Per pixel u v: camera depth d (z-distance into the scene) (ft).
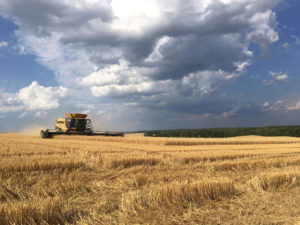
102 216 17.66
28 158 36.09
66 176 29.43
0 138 112.47
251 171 37.58
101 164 37.19
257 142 105.91
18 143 76.07
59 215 16.57
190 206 19.22
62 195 23.12
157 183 28.58
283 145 92.84
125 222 16.63
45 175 28.76
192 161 43.45
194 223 16.65
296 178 26.99
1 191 22.21
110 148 61.36
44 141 88.58
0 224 14.65
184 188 20.93
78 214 17.74
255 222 16.67
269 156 50.11
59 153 48.29
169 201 19.74
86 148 59.88
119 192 24.86
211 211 18.67
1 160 33.78
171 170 36.94
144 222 16.70
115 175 31.96
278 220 16.90
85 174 31.40
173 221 16.88
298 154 55.67
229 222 16.76
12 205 16.34
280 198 21.90
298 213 18.39
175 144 89.30
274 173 26.78
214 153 50.26
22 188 23.72
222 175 34.78
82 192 24.53
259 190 24.22
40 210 16.12
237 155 48.75
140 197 20.29
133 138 106.63
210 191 21.70
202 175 34.32
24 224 15.16
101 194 24.16
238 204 20.45
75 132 127.13
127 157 39.24
